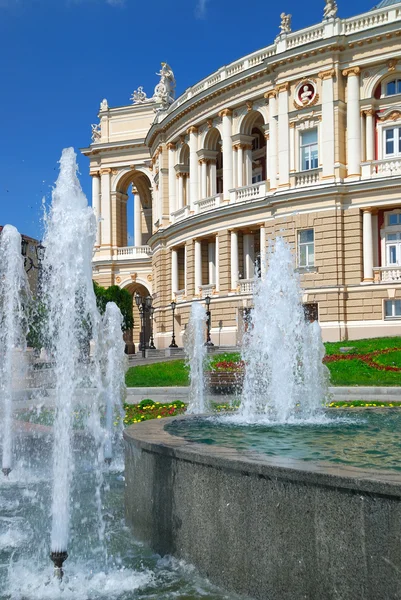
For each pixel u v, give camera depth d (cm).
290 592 542
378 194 3550
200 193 4594
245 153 4266
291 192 3741
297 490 539
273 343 1780
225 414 1178
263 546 567
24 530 848
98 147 6247
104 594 619
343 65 3684
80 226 849
